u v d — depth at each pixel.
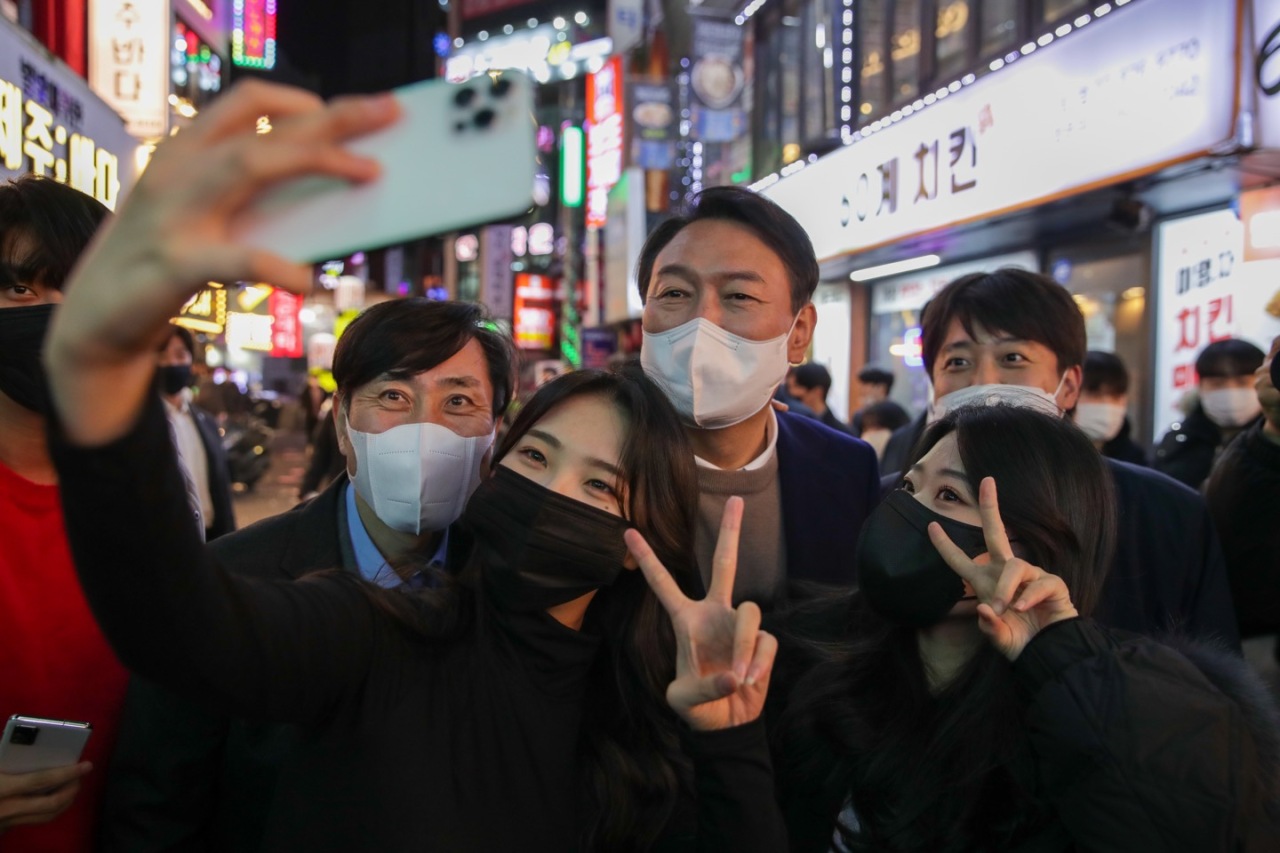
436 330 1.62
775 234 1.79
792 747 1.46
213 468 3.61
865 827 1.32
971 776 1.26
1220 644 1.65
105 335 0.62
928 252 7.55
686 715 1.07
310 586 1.11
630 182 13.55
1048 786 1.16
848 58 8.87
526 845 1.16
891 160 7.14
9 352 1.35
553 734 1.24
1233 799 1.06
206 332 13.18
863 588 1.42
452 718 1.18
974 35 7.06
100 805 1.50
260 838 1.44
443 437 1.59
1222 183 4.88
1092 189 5.06
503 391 1.82
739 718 1.09
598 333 16.89
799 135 10.07
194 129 0.58
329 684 1.05
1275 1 4.04
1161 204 5.39
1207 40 4.27
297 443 21.22
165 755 1.40
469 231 0.59
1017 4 6.49
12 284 1.39
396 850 1.07
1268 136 4.13
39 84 4.78
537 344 26.11
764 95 11.17
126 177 6.25
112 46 8.05
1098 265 6.27
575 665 1.28
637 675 1.36
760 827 1.05
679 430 1.34
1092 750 1.09
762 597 1.88
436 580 1.33
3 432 1.45
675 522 1.32
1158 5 4.56
